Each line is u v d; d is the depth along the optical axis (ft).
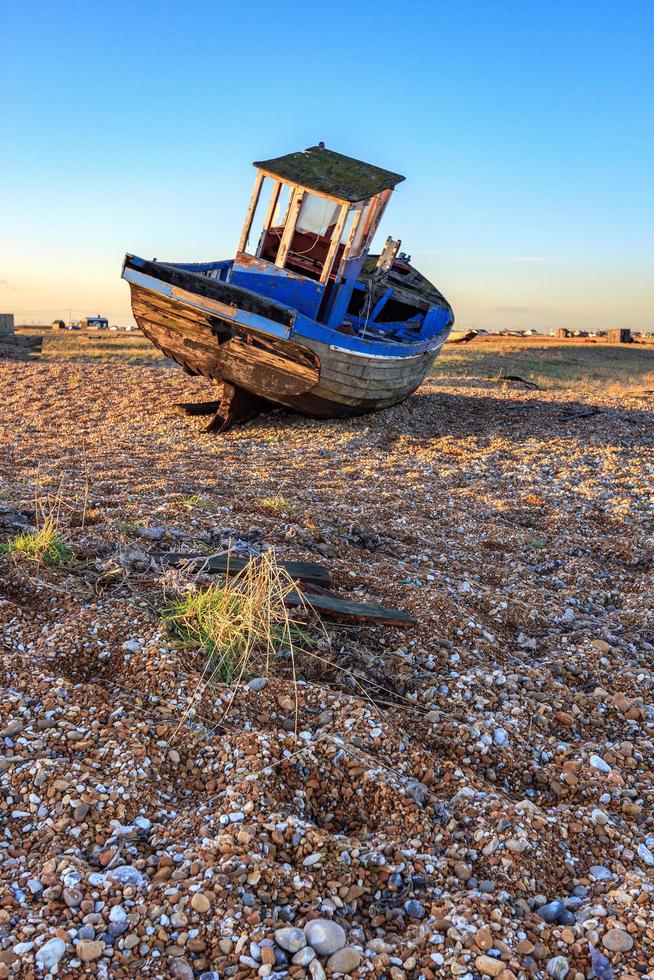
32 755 10.80
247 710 12.60
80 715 11.82
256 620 14.84
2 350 79.51
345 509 27.48
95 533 19.67
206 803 10.36
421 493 32.27
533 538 26.32
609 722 14.35
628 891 9.38
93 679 13.20
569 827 10.81
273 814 9.93
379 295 57.88
